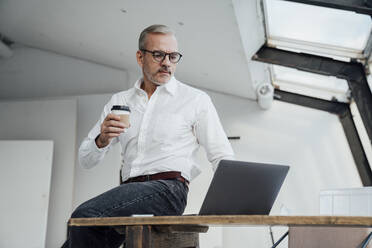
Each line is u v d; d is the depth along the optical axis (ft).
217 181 4.30
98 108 18.52
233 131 17.25
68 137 17.70
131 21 14.03
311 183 16.03
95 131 6.45
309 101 16.39
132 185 5.11
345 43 12.10
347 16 10.48
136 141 6.10
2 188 16.78
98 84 19.58
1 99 20.22
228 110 17.51
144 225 4.01
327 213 8.05
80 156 6.04
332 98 15.72
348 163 15.65
